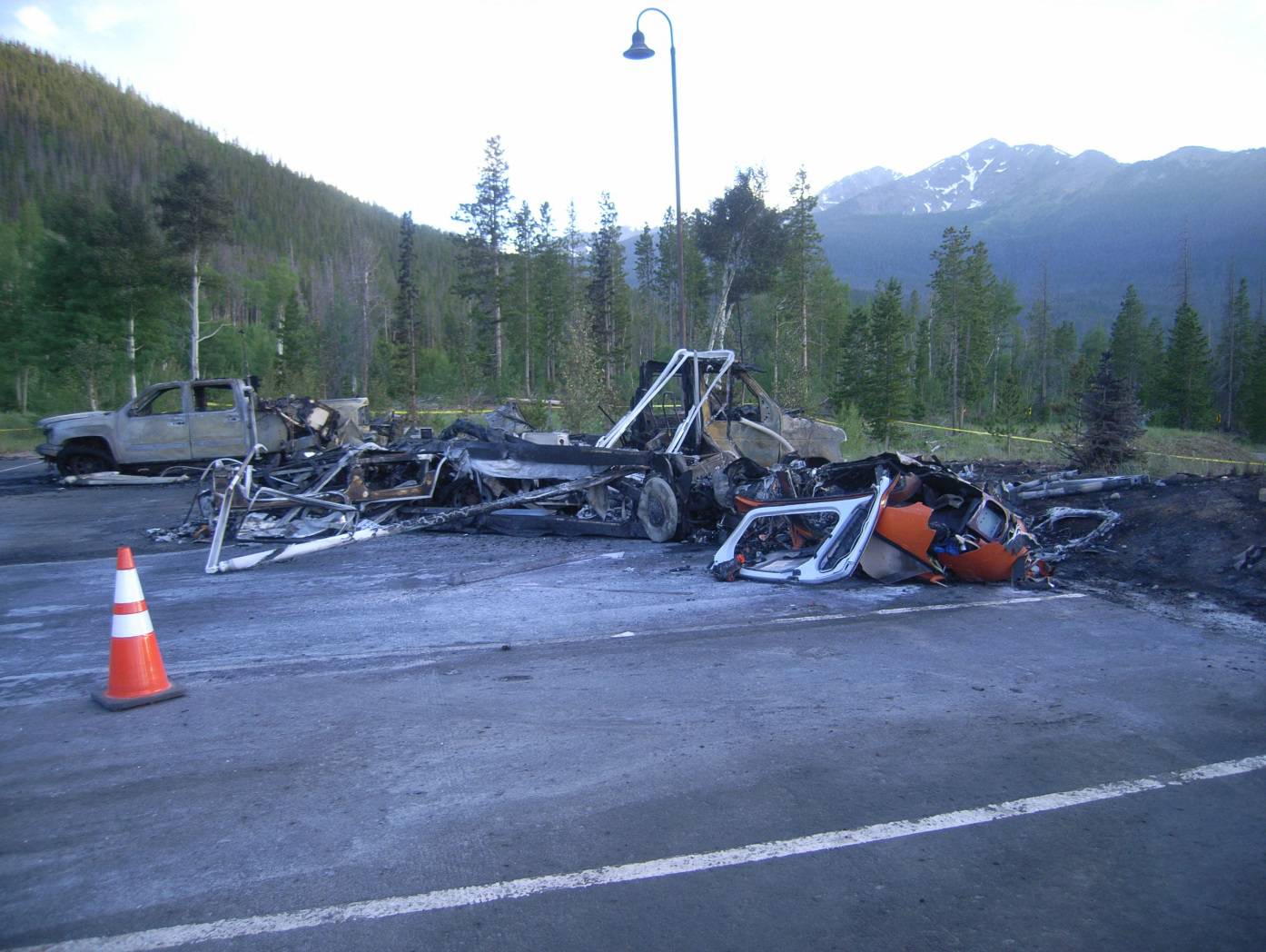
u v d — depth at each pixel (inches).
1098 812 141.7
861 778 154.3
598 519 415.5
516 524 429.4
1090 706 188.2
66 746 172.2
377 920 113.7
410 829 137.5
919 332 2613.2
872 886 121.0
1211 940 108.8
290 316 2322.8
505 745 170.4
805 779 153.7
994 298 2573.8
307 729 179.5
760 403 457.4
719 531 381.7
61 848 132.6
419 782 154.3
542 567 351.3
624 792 149.6
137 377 1688.0
